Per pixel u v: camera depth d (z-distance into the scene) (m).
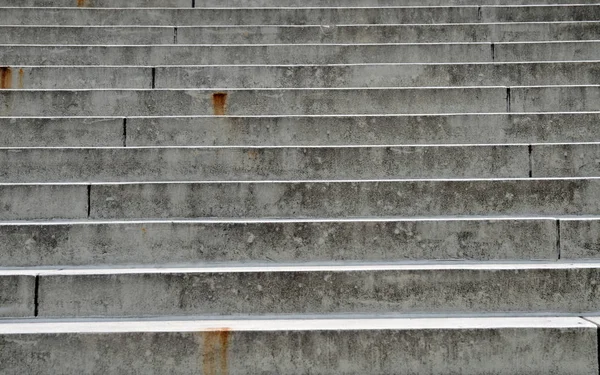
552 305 3.09
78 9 6.78
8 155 4.15
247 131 4.59
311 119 4.58
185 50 5.86
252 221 3.51
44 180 4.16
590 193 3.77
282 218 3.81
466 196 3.79
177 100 4.96
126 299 3.10
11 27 6.23
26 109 4.89
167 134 4.58
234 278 3.13
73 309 3.07
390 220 3.49
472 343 2.77
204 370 2.76
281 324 2.89
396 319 2.99
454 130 4.54
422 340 2.77
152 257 3.46
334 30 6.34
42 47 5.80
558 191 3.77
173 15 6.78
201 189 3.84
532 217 3.60
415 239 3.47
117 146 4.54
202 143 4.59
